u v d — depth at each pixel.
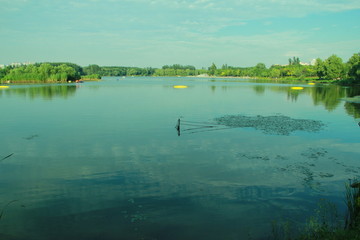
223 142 23.97
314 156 19.81
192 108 45.97
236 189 14.32
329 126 30.70
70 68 150.75
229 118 36.19
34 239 10.13
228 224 11.03
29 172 17.00
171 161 18.97
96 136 26.28
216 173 16.62
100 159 19.48
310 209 12.12
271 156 19.86
